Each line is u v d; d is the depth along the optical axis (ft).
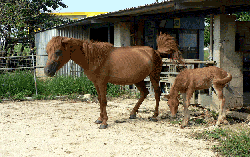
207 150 15.48
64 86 35.53
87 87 35.47
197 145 16.30
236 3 22.36
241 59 25.80
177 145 16.28
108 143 16.60
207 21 55.36
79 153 14.94
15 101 30.99
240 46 26.73
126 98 33.35
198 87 20.38
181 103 28.58
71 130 19.36
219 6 23.34
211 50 27.50
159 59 22.33
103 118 20.27
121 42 35.88
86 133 18.67
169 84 33.24
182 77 20.22
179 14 29.73
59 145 16.21
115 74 19.95
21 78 34.55
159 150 15.42
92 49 19.20
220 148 15.48
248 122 21.12
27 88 34.24
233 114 23.27
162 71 34.50
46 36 48.42
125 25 35.94
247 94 33.14
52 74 18.35
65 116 23.71
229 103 25.49
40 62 50.49
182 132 19.02
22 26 57.16
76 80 36.81
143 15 32.99
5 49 57.82
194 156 14.58
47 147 15.85
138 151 15.25
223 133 17.84
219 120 20.51
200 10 27.73
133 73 20.30
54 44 18.29
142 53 21.06
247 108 25.46
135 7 26.63
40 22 62.90
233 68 25.58
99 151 15.25
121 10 28.66
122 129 19.72
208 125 20.71
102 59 19.49
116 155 14.67
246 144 15.57
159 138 17.61
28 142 16.70
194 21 45.29
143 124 21.24
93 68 19.43
